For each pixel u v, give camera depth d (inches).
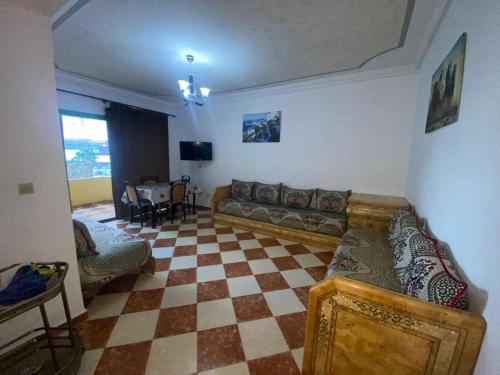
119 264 78.3
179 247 120.3
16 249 54.2
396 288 57.7
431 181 73.5
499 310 31.1
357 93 130.0
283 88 148.9
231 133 178.9
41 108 56.1
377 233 98.0
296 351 58.1
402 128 121.3
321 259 109.1
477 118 43.5
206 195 201.6
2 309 39.9
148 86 151.1
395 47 93.0
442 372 38.0
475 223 41.3
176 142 206.8
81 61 110.8
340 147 138.8
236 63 111.3
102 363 53.8
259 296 80.2
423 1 64.4
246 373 52.2
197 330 64.3
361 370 44.4
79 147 217.5
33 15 53.2
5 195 51.9
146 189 147.6
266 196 157.4
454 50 57.8
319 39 87.7
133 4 68.1
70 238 63.9
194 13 72.4
